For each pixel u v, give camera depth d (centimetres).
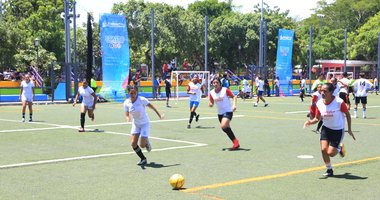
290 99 4000
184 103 3431
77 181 872
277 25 6188
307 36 7656
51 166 1022
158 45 5281
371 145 1329
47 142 1395
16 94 3484
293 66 7288
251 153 1190
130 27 5134
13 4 5978
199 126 1842
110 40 3381
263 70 4462
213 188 812
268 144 1348
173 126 1838
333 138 894
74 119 2116
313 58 7281
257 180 874
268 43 6097
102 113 2461
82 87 1647
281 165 1026
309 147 1291
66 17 3484
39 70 4588
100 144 1355
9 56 4712
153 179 888
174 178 805
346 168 988
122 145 1335
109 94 3444
